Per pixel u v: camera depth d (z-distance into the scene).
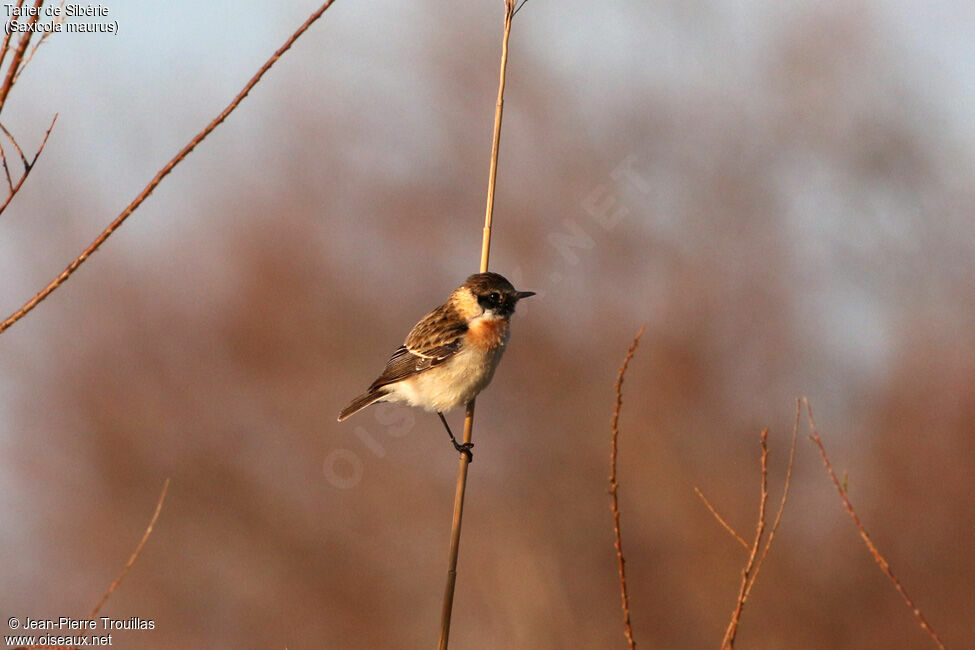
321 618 16.36
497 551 16.39
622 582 5.03
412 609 16.48
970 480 15.04
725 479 15.88
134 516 17.05
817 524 15.57
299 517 17.14
